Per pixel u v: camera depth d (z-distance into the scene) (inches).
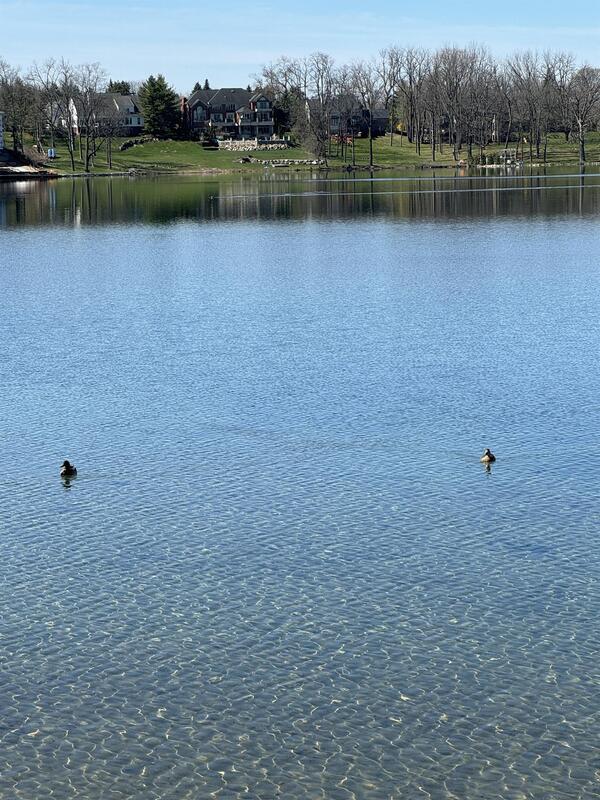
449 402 1840.6
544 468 1510.8
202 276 3368.6
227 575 1207.6
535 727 926.4
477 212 5472.4
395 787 862.5
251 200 6663.4
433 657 1030.4
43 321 2613.2
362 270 3427.7
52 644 1067.3
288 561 1239.5
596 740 909.2
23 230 5027.1
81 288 3147.1
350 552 1259.2
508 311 2628.0
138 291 3068.4
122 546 1288.1
